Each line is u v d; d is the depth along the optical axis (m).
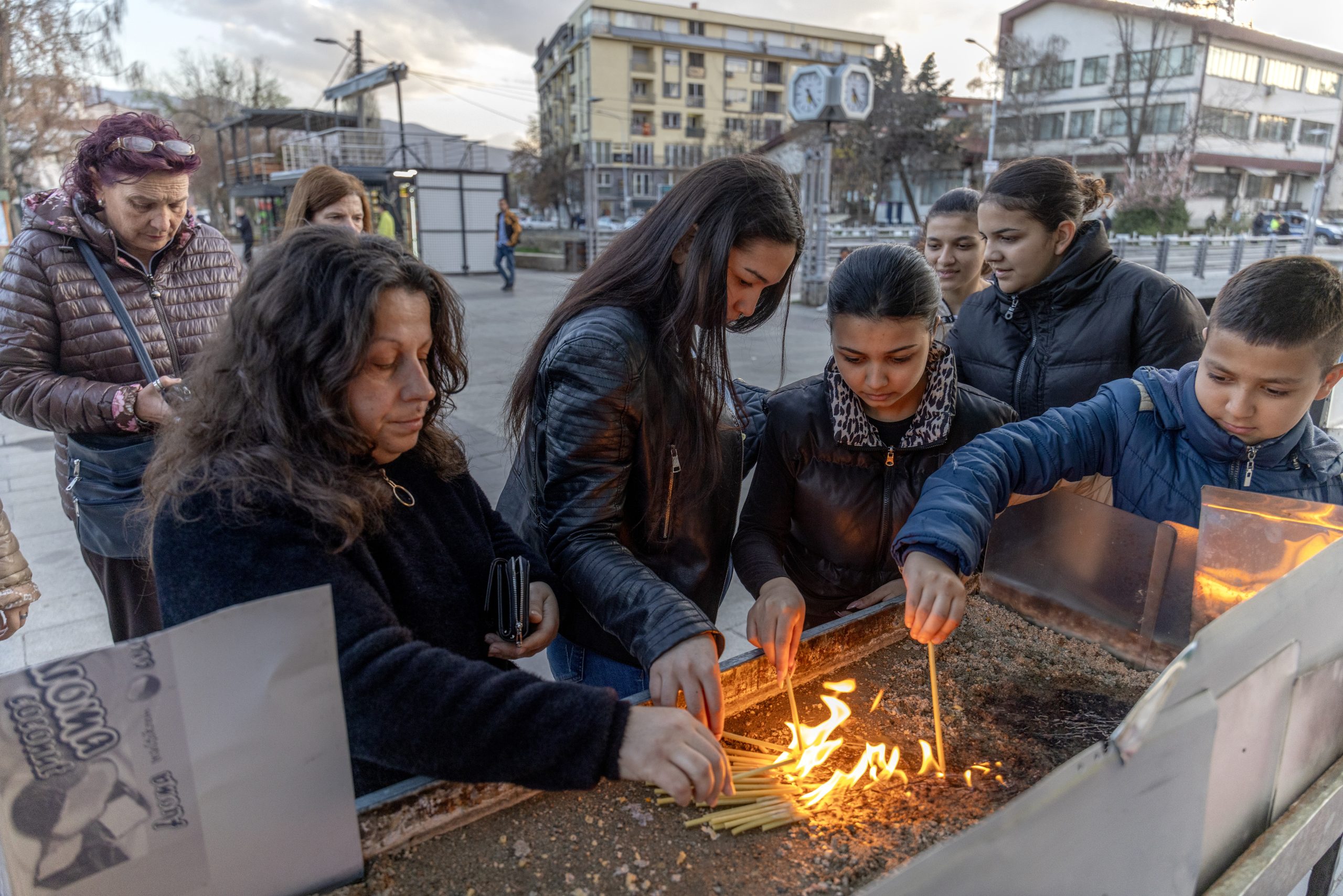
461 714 0.72
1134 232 25.28
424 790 0.80
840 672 1.18
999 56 29.61
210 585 0.72
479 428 4.99
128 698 0.56
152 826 0.59
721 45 55.00
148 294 1.77
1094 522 1.22
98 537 1.73
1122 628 1.22
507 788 0.86
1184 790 0.68
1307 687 0.84
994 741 1.02
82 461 1.71
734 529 1.45
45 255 1.67
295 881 0.69
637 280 1.17
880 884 0.47
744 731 1.03
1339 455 1.25
